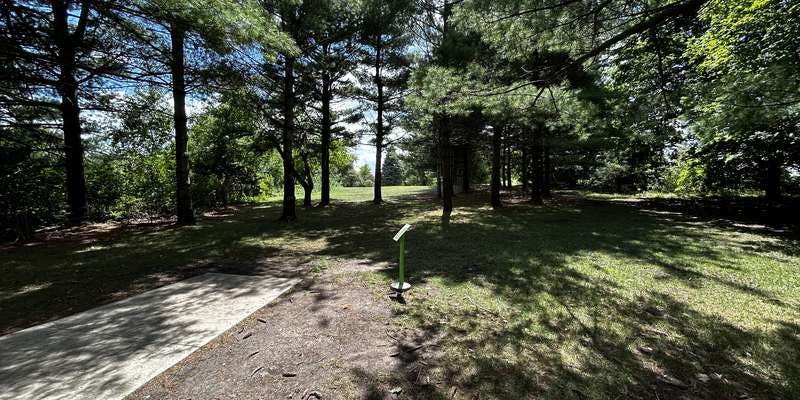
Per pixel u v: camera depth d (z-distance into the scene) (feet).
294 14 31.94
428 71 23.30
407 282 13.93
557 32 14.97
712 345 8.56
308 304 11.59
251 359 8.01
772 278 13.75
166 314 10.64
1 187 23.22
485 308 11.14
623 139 40.16
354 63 44.80
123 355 8.10
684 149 39.81
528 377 7.31
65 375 7.23
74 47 20.26
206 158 46.65
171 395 6.61
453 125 37.24
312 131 48.98
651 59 33.40
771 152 28.53
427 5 31.76
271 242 23.13
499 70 19.89
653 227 26.63
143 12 18.65
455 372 7.50
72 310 11.01
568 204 44.75
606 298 11.85
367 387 6.95
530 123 25.21
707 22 31.42
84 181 32.45
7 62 18.28
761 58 21.97
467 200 53.72
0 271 15.81
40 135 29.50
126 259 18.25
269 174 62.34
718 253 18.03
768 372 7.38
